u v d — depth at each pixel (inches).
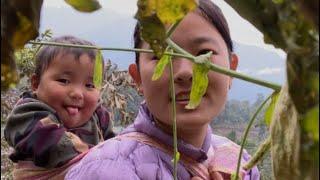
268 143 26.6
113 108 105.0
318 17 11.5
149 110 47.1
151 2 19.8
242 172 43.3
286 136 17.8
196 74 24.8
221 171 47.5
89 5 19.8
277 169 18.3
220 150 49.8
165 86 43.5
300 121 13.3
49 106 76.9
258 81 23.5
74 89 78.2
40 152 69.7
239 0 16.0
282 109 18.0
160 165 46.3
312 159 12.2
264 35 15.2
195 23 44.2
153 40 20.2
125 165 45.8
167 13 19.5
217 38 45.2
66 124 78.1
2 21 16.1
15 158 73.5
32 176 71.5
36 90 79.7
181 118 43.9
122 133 50.5
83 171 47.2
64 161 69.9
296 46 13.4
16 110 74.1
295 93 13.4
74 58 78.0
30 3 16.4
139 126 48.7
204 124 44.8
